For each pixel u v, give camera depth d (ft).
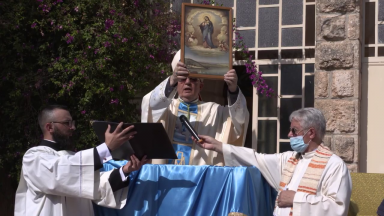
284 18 21.13
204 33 13.64
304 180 12.30
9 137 19.54
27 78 18.94
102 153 12.21
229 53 13.70
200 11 13.69
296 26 20.92
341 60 18.95
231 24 13.83
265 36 21.27
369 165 19.34
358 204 14.75
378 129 19.43
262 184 13.26
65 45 19.49
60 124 13.34
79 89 19.52
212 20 13.71
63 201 12.62
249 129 23.04
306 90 20.51
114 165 13.42
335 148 18.69
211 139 13.26
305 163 12.69
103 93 18.78
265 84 19.84
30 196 12.64
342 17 19.13
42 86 19.35
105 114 19.48
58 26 18.97
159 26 20.51
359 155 19.02
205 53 13.57
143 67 19.65
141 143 12.01
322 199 11.78
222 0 21.90
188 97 14.64
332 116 18.84
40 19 19.48
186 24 13.55
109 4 19.35
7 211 20.97
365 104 19.66
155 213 12.30
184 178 12.32
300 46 20.77
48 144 13.26
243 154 13.26
